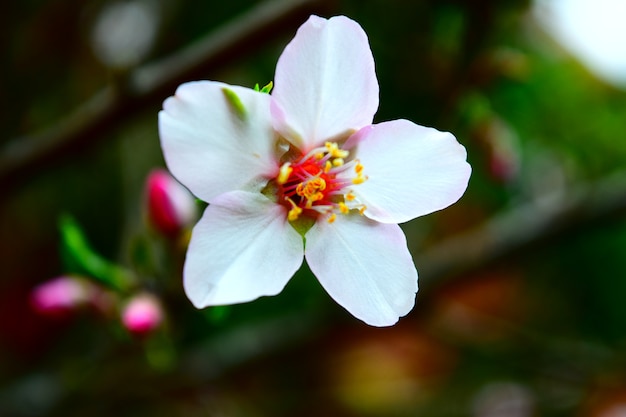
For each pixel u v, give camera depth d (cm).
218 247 20
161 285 24
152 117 29
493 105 30
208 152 20
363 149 20
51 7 32
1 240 33
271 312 32
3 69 32
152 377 29
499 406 35
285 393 35
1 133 32
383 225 20
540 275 37
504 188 32
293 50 20
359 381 37
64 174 33
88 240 33
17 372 32
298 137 20
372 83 20
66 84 33
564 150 33
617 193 30
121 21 33
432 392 36
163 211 23
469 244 31
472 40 26
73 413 29
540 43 31
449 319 33
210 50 26
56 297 25
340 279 20
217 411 30
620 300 36
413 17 27
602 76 32
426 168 20
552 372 32
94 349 30
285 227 20
